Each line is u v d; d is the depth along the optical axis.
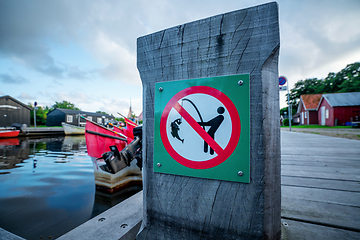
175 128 0.94
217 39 0.85
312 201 1.67
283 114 50.66
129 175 5.09
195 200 0.90
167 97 0.97
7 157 9.12
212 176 0.86
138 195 1.92
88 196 4.41
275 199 0.83
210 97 0.86
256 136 0.79
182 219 0.93
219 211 0.85
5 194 4.46
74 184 5.21
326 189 1.97
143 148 1.06
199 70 0.89
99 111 73.81
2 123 27.17
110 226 1.30
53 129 24.38
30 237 2.82
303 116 36.25
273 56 0.79
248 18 0.80
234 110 0.82
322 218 1.36
